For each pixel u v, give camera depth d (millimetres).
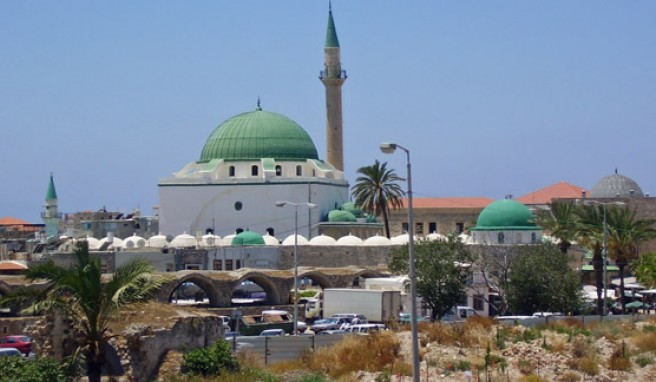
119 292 60312
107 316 61438
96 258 64000
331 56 193000
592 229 121000
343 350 72000
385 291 112562
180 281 129125
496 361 70250
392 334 77688
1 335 96250
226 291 133125
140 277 62656
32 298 61500
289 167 186125
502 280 121438
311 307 132125
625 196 191250
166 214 184875
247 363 69125
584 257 153250
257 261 156000
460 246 119250
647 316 95250
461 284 115812
